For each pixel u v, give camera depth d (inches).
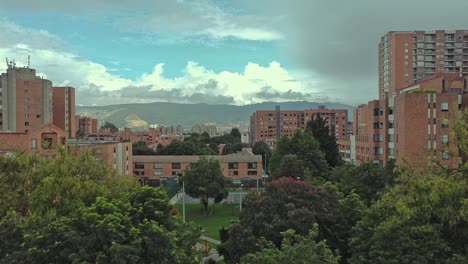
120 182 1488.7
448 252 909.2
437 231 919.7
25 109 4421.8
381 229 925.8
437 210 870.4
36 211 1000.9
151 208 807.1
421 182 894.4
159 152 5034.5
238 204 3105.3
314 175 2632.9
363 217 1085.8
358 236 1038.4
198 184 2721.5
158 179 4104.3
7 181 1189.7
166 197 864.3
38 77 4630.9
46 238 693.9
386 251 912.9
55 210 965.8
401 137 2539.4
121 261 636.1
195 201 3284.9
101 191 1127.0
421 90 2635.3
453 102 2381.9
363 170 1814.7
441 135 2470.5
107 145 2866.6
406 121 2487.7
